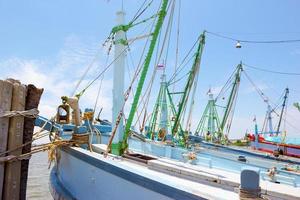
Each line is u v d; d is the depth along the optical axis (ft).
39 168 79.77
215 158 39.96
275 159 55.98
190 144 65.05
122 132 36.45
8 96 27.09
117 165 23.67
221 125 111.14
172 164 27.22
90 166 28.66
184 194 16.56
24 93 28.35
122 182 22.71
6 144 26.84
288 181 24.17
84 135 37.04
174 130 63.87
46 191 49.52
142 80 35.27
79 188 31.04
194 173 24.02
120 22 38.37
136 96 35.14
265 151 74.08
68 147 35.96
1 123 26.40
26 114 27.84
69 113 37.24
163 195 18.22
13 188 26.78
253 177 15.31
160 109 71.61
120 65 37.83
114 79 37.83
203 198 15.40
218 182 21.83
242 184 15.58
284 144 74.28
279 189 20.29
